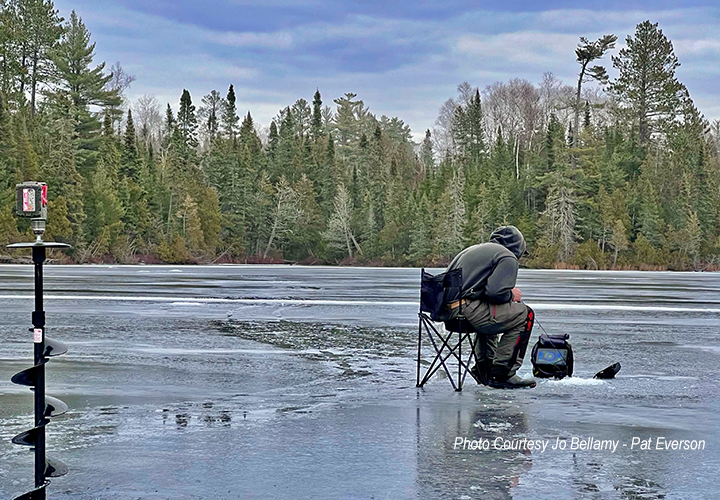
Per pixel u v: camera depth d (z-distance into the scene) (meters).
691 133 92.12
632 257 79.25
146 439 5.38
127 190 77.75
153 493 4.23
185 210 83.00
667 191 86.44
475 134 108.50
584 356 9.52
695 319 14.70
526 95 118.25
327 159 103.31
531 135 115.12
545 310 16.55
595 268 77.19
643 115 95.75
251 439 5.38
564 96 116.94
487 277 7.21
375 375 8.03
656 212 80.94
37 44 88.25
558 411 6.32
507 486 4.38
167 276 35.88
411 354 9.54
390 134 143.38
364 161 113.50
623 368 8.59
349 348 10.05
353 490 4.29
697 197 82.81
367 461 4.86
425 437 5.45
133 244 77.06
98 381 7.61
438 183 96.81
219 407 6.43
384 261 88.62
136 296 19.52
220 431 5.61
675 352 9.95
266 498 4.16
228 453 5.03
